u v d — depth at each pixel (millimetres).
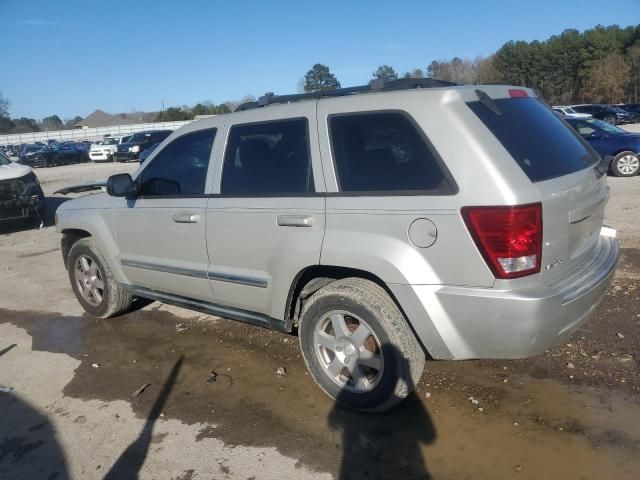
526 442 3051
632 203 9156
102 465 3098
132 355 4547
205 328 5039
